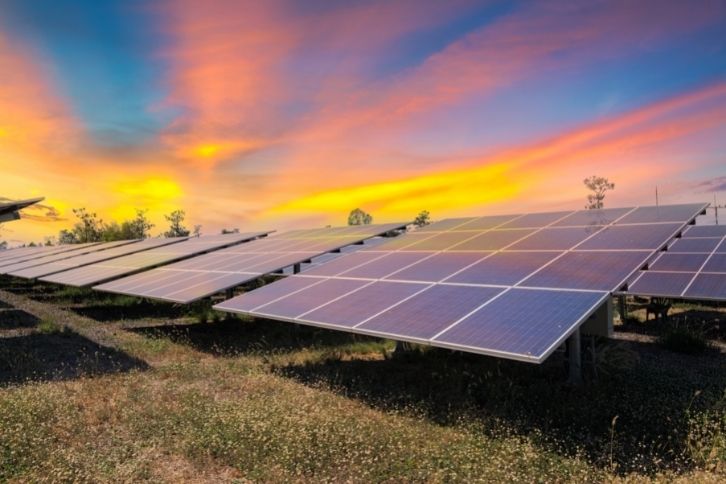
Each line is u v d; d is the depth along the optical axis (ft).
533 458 19.48
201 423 24.90
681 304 69.67
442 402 27.66
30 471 20.10
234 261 63.93
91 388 31.71
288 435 22.49
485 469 18.70
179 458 21.89
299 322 32.17
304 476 19.69
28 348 44.60
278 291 41.47
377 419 25.22
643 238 31.50
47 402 28.35
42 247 173.17
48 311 71.51
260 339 48.14
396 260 41.83
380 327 27.22
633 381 30.53
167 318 63.77
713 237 60.29
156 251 91.86
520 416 24.54
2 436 23.03
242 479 19.70
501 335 22.61
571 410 24.88
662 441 21.53
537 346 20.77
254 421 24.34
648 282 48.29
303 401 28.22
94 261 92.58
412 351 40.09
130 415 26.66
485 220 50.88
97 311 71.15
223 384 32.60
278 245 71.26
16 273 96.63
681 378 31.94
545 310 24.09
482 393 28.48
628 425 23.32
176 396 29.96
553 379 31.07
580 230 37.42
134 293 56.29
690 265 50.70
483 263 34.27
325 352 41.32
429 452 20.67
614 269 27.35
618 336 48.11
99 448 22.74
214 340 48.08
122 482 19.36
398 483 18.85
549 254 32.73
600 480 18.26
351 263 45.57
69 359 40.75
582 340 33.68
